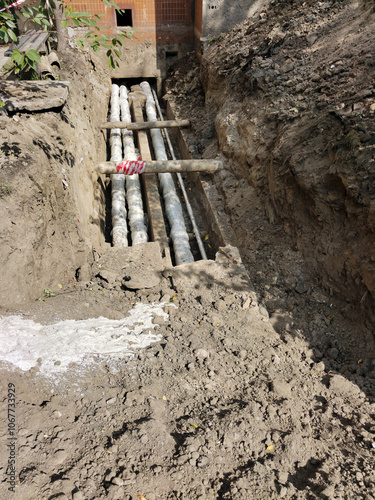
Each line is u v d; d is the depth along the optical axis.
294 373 4.45
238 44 10.60
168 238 8.12
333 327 5.27
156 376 4.06
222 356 4.48
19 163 5.02
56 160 6.09
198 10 13.16
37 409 3.43
